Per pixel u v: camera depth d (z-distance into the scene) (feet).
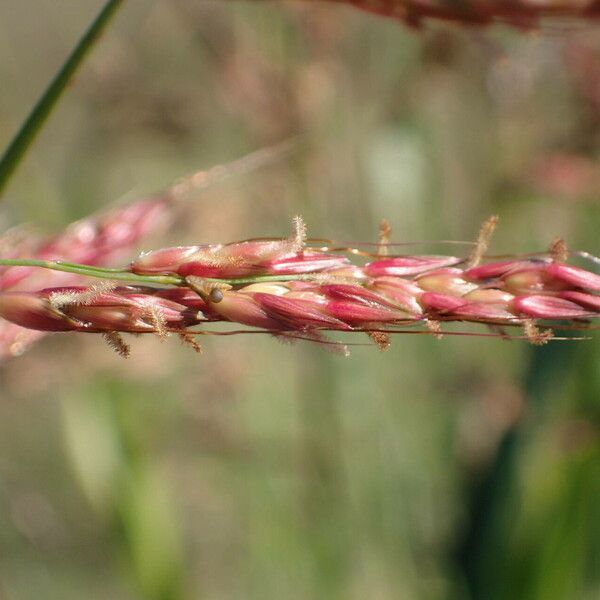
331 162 1.66
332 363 1.66
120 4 0.84
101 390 1.51
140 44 1.75
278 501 1.66
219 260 0.77
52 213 1.51
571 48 1.65
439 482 1.65
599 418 1.40
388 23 1.58
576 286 0.77
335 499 1.66
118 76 1.74
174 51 1.76
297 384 1.69
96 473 1.51
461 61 1.61
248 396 1.71
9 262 0.78
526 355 1.57
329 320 0.77
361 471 1.66
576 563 1.32
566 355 1.40
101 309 0.78
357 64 1.70
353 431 1.66
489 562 1.34
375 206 1.73
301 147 1.62
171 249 0.78
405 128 1.75
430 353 1.72
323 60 1.65
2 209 1.42
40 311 0.78
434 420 1.68
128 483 1.50
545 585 1.31
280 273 0.78
